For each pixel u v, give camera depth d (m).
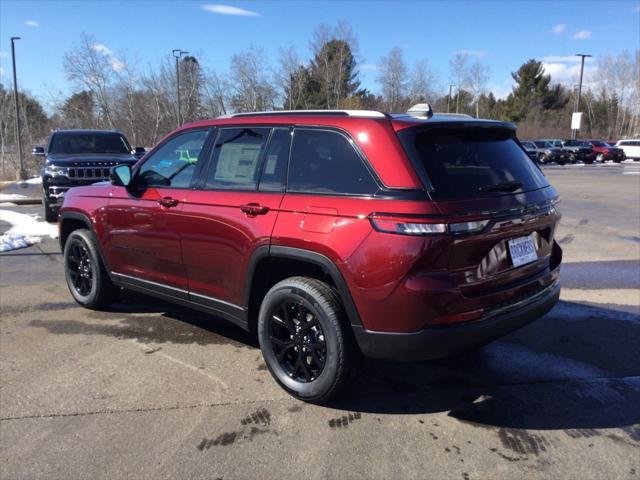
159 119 44.84
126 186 4.68
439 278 3.04
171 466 2.92
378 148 3.22
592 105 81.19
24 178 23.72
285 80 55.34
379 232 3.07
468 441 3.18
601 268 7.34
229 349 4.49
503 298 3.35
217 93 48.25
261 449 3.08
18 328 4.95
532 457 3.02
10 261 7.64
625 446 3.13
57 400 3.61
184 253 4.24
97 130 12.31
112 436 3.19
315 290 3.40
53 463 2.94
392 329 3.13
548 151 40.38
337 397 3.52
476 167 3.39
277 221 3.53
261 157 3.81
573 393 3.77
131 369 4.09
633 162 43.06
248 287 3.79
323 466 2.93
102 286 5.25
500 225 3.22
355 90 62.78
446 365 4.23
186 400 3.63
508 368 4.18
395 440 3.18
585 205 14.20
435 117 3.54
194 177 4.23
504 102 80.69
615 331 4.94
